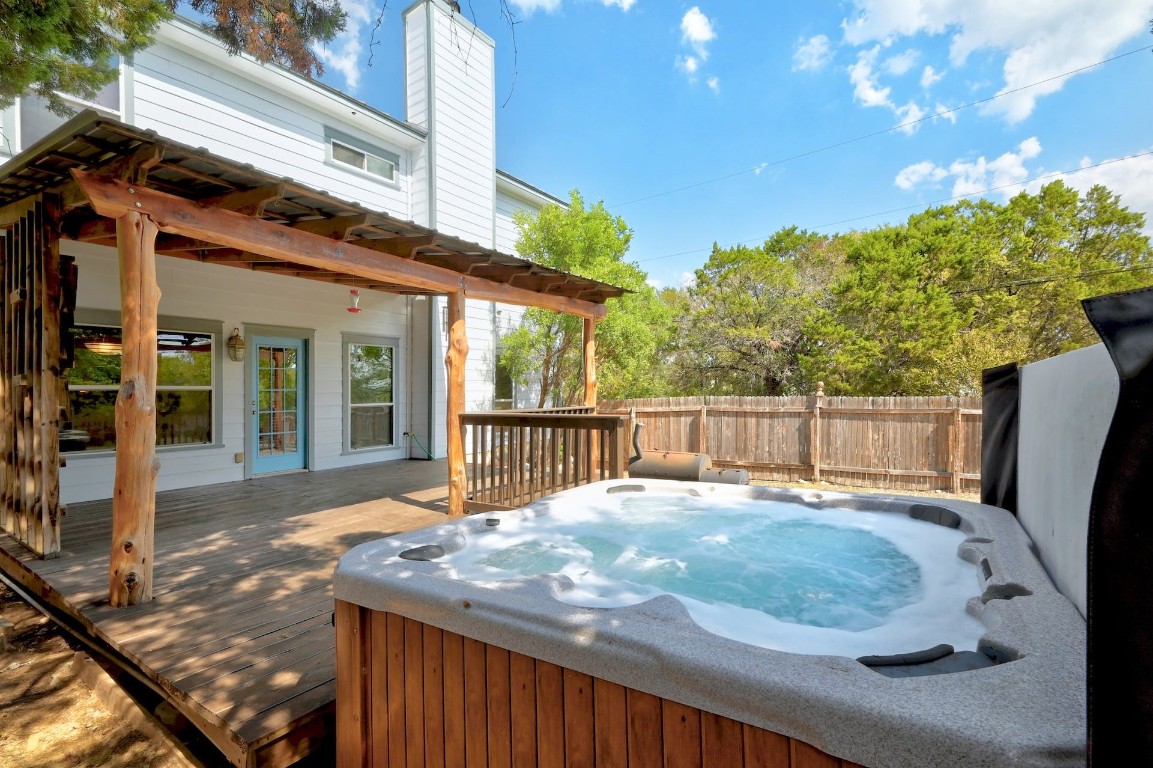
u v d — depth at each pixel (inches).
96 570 141.5
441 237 178.9
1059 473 80.1
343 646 73.3
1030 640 52.5
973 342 438.6
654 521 140.7
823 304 550.6
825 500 140.3
